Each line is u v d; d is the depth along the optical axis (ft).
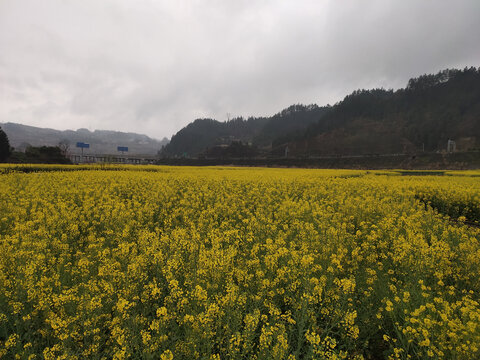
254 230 26.91
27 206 36.47
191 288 15.28
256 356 12.01
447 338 12.68
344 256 20.33
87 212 33.22
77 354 11.32
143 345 12.05
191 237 23.97
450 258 20.71
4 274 16.51
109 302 14.55
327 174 101.60
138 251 22.50
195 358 11.59
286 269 16.38
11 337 11.99
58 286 16.10
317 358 11.30
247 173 103.30
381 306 15.43
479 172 128.47
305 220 32.30
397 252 21.17
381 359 13.85
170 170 127.75
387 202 43.57
